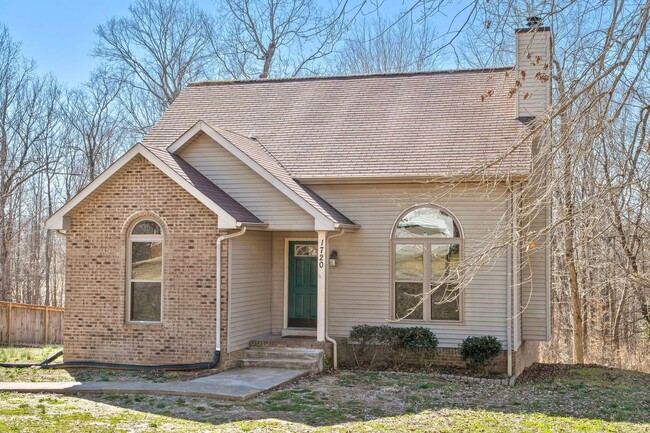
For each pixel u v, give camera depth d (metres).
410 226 18.11
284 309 18.95
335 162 18.73
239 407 12.80
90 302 17.28
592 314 29.61
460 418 12.23
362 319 18.31
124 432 10.85
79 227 17.45
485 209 17.45
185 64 38.78
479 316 17.53
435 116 20.00
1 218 36.41
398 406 13.14
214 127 18.06
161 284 17.02
